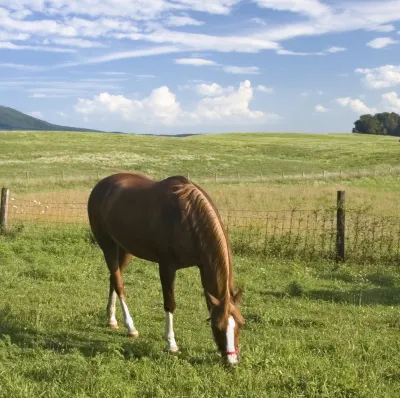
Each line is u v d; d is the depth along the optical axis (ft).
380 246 38.96
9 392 15.67
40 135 232.53
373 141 296.71
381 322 25.00
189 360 18.98
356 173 136.36
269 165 166.61
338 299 29.27
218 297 18.11
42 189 103.50
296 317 25.22
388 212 65.87
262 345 20.12
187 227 19.51
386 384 16.67
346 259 38.58
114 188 23.53
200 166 160.15
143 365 17.69
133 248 21.93
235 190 94.22
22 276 32.71
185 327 23.81
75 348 19.95
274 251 40.29
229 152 201.16
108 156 173.06
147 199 21.22
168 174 145.48
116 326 23.91
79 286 30.96
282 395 15.64
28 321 23.81
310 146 229.25
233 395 15.39
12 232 46.85
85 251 40.78
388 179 126.93
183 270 35.27
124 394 15.33
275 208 69.82
